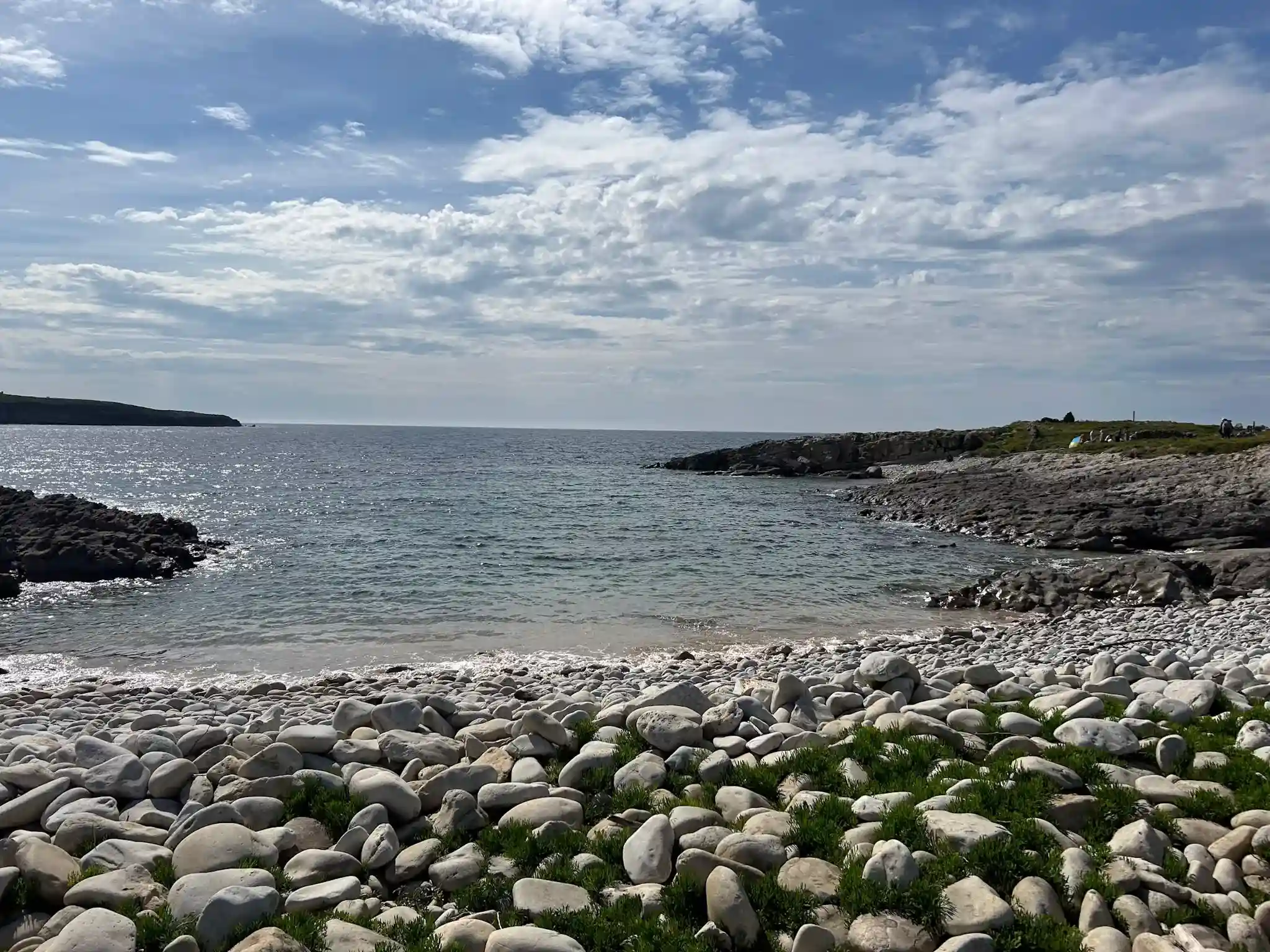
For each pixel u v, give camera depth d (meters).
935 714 9.61
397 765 8.98
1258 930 5.64
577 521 48.00
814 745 8.91
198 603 25.66
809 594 27.73
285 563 32.78
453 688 14.70
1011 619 24.41
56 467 96.88
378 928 6.11
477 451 154.00
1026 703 10.25
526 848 7.08
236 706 13.34
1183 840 6.81
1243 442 68.69
